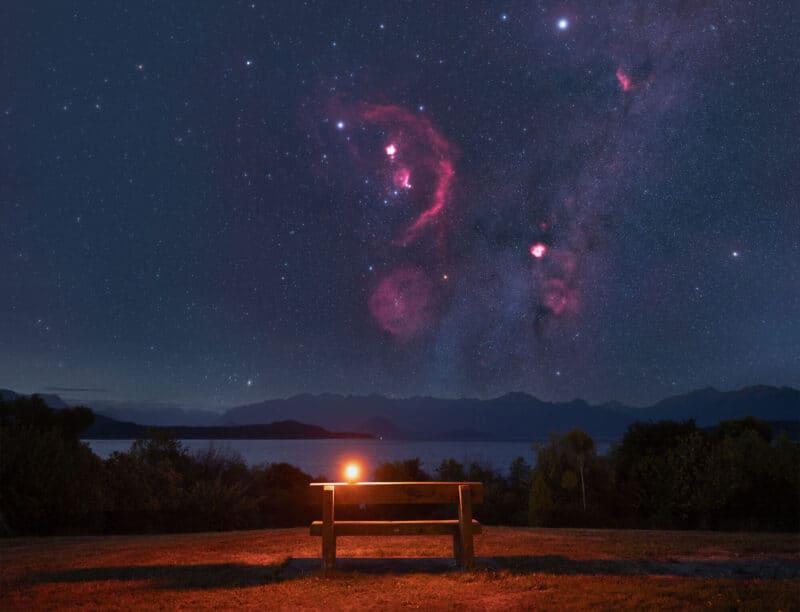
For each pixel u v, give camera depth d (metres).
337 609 5.64
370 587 6.39
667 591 5.97
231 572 7.31
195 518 19.78
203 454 25.19
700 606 5.43
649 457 21.69
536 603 5.66
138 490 18.91
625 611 5.35
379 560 7.85
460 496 7.39
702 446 20.88
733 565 7.47
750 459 19.42
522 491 24.06
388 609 5.60
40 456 16.34
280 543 9.83
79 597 6.23
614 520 20.05
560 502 20.92
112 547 9.94
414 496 7.54
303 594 6.16
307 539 10.30
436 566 7.43
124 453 20.33
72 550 9.60
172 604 5.87
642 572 7.08
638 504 21.14
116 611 5.66
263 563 7.93
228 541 10.32
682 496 19.56
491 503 22.58
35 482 15.66
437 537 10.58
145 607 5.78
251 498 22.75
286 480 31.89
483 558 8.02
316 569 7.38
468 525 7.31
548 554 8.40
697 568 7.29
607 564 7.55
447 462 27.20
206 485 21.16
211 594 6.23
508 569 7.21
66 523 16.44
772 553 8.46
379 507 24.41
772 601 5.52
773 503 18.80
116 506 18.50
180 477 20.88
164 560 8.34
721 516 19.56
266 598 6.04
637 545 9.30
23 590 6.54
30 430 17.48
